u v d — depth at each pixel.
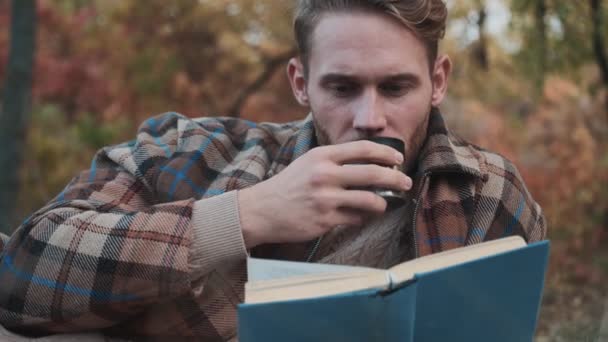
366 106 1.34
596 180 6.12
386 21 1.34
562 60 5.37
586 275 2.83
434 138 1.49
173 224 1.27
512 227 1.49
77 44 10.38
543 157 7.85
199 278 1.30
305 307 0.92
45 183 9.20
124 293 1.28
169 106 10.62
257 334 0.94
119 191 1.54
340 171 1.19
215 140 1.63
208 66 10.73
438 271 0.95
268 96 11.23
